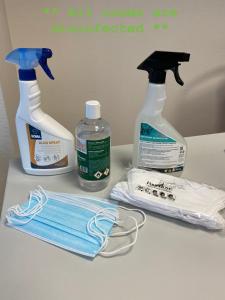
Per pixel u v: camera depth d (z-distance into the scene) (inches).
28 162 22.2
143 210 19.0
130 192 18.9
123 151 26.6
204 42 33.1
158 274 14.9
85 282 14.4
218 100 38.0
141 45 31.0
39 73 29.5
